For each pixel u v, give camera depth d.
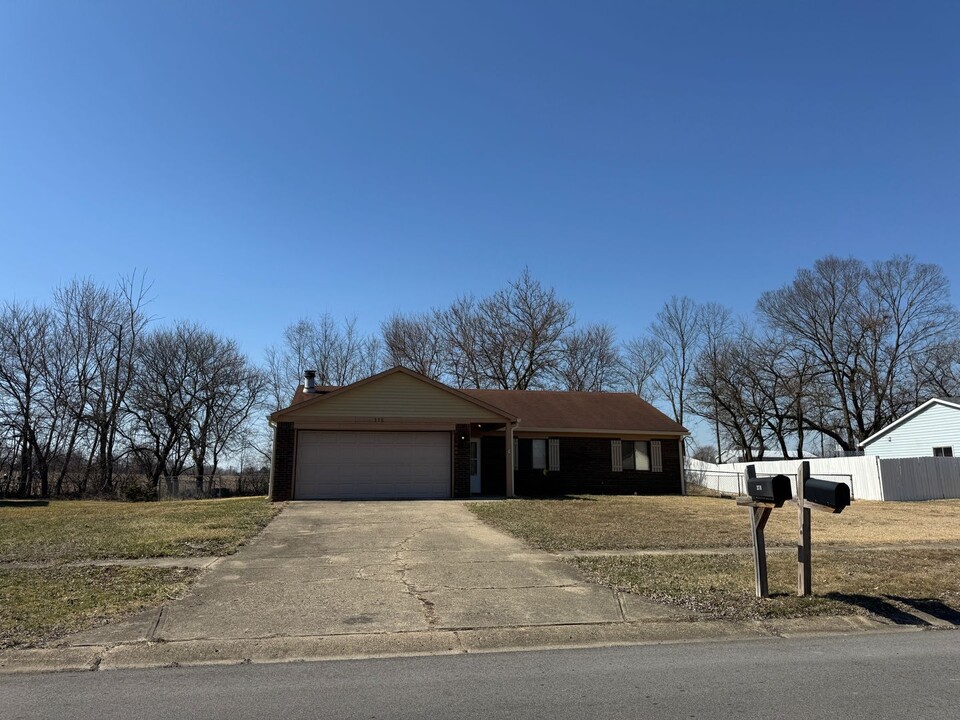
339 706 4.53
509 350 44.97
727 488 32.16
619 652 5.88
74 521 14.36
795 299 45.28
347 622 6.56
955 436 29.00
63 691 4.83
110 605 7.04
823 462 26.81
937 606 7.40
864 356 43.72
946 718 4.29
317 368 45.62
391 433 21.55
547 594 7.70
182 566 9.12
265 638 6.07
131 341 38.38
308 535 12.11
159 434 39.41
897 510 19.11
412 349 46.00
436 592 7.75
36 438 35.69
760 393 46.41
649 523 14.41
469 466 21.70
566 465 26.72
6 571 8.79
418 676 5.20
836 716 4.33
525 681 5.07
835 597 7.64
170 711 4.43
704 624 6.69
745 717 4.32
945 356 42.09
